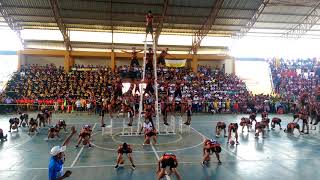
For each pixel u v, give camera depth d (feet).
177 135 83.66
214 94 146.72
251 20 144.25
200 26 148.15
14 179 45.62
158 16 138.00
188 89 145.69
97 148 67.26
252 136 82.58
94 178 46.26
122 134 82.58
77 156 59.98
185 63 158.20
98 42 156.66
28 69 152.25
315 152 63.93
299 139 78.33
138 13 135.54
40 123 94.12
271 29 156.15
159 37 158.40
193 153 63.05
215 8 134.00
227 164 54.49
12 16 136.98
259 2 130.72
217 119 118.42
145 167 52.60
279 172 49.75
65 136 80.48
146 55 86.99
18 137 78.89
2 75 156.87
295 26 153.17
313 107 106.42
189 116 94.12
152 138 77.51
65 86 143.33
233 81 157.28
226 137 80.79
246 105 140.36
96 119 113.91
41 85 142.10
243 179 46.09
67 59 158.51
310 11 139.85
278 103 141.38
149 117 81.76
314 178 46.75
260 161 56.59
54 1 126.52
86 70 157.07
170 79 151.12
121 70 150.10
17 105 130.82
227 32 155.94
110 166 53.01
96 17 138.31
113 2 127.75
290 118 122.93
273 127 94.63
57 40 155.33
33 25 145.48
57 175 28.40
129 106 100.78
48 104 133.18
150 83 86.89
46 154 61.31
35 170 50.34
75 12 134.10
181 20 142.51
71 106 134.41
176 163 43.50
